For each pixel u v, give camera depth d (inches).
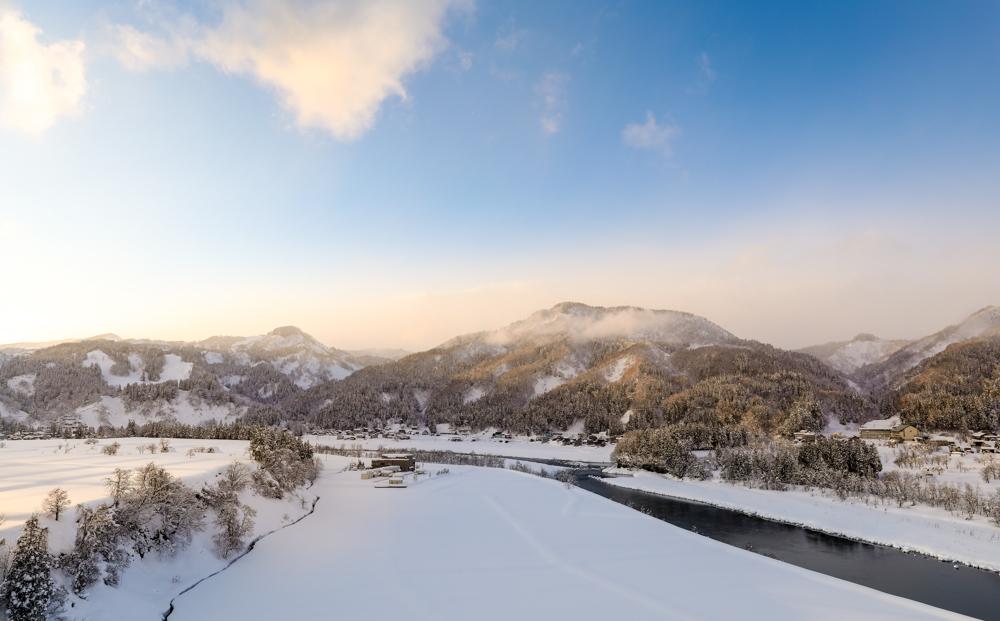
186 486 1592.0
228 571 1387.8
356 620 1104.8
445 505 2539.4
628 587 1350.9
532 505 2568.9
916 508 2628.0
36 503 1196.5
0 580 857.5
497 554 1647.4
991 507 2336.4
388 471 3750.0
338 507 2448.3
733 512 2930.6
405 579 1378.0
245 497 1915.6
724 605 1248.2
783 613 1211.9
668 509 3031.5
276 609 1153.4
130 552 1178.6
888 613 1230.9
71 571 989.8
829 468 3430.1
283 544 1683.1
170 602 1151.6
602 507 2583.7
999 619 1375.5
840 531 2347.4
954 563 1871.3
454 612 1160.8
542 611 1176.8
